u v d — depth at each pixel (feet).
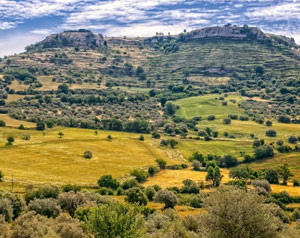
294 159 496.23
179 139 634.84
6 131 557.74
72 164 430.20
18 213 215.72
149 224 172.24
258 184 359.66
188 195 325.62
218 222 108.78
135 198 284.82
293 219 245.45
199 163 483.10
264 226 106.93
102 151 508.53
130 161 474.90
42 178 359.46
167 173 447.83
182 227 148.36
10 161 413.18
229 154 549.95
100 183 356.38
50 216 211.82
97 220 121.80
